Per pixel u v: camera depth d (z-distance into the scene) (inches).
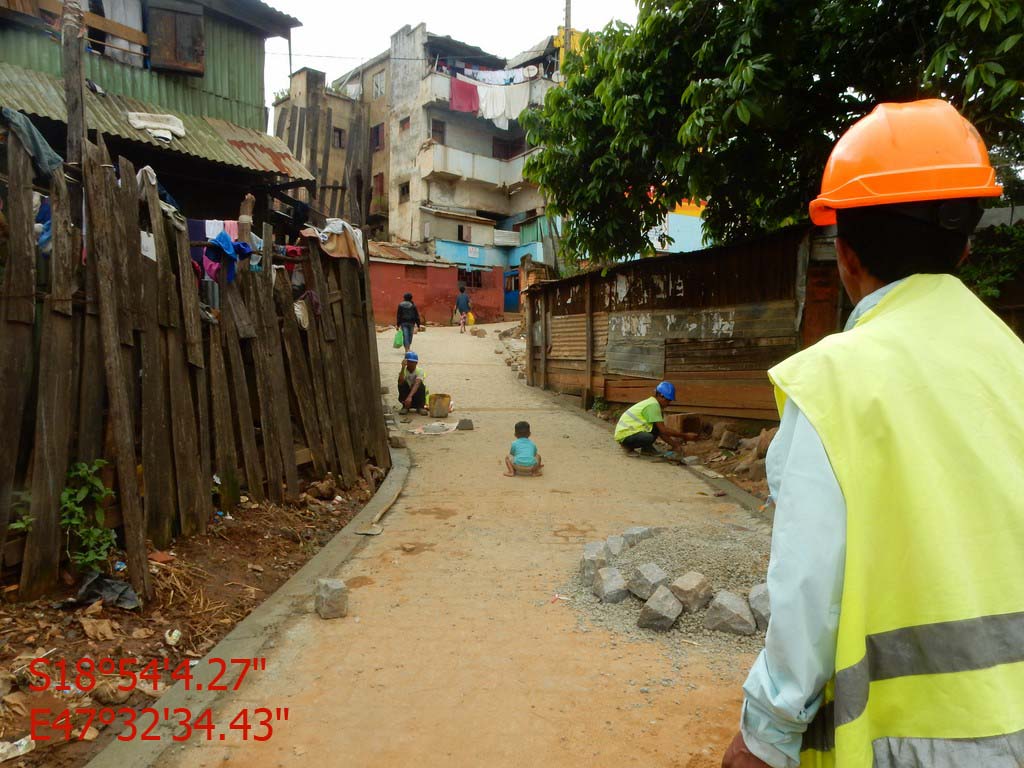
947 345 44.3
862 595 41.5
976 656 39.6
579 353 538.9
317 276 273.9
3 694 111.3
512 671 128.9
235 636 142.6
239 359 220.4
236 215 439.2
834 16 271.9
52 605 139.0
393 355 719.1
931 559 40.6
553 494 281.6
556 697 119.3
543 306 593.3
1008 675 39.6
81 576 147.6
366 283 318.0
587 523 237.8
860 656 41.4
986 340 44.9
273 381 236.1
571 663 132.3
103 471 160.1
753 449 334.0
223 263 213.5
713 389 401.4
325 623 150.3
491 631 147.0
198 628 145.8
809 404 44.2
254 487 221.6
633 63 300.2
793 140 315.6
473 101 1214.3
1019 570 40.4
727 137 265.7
